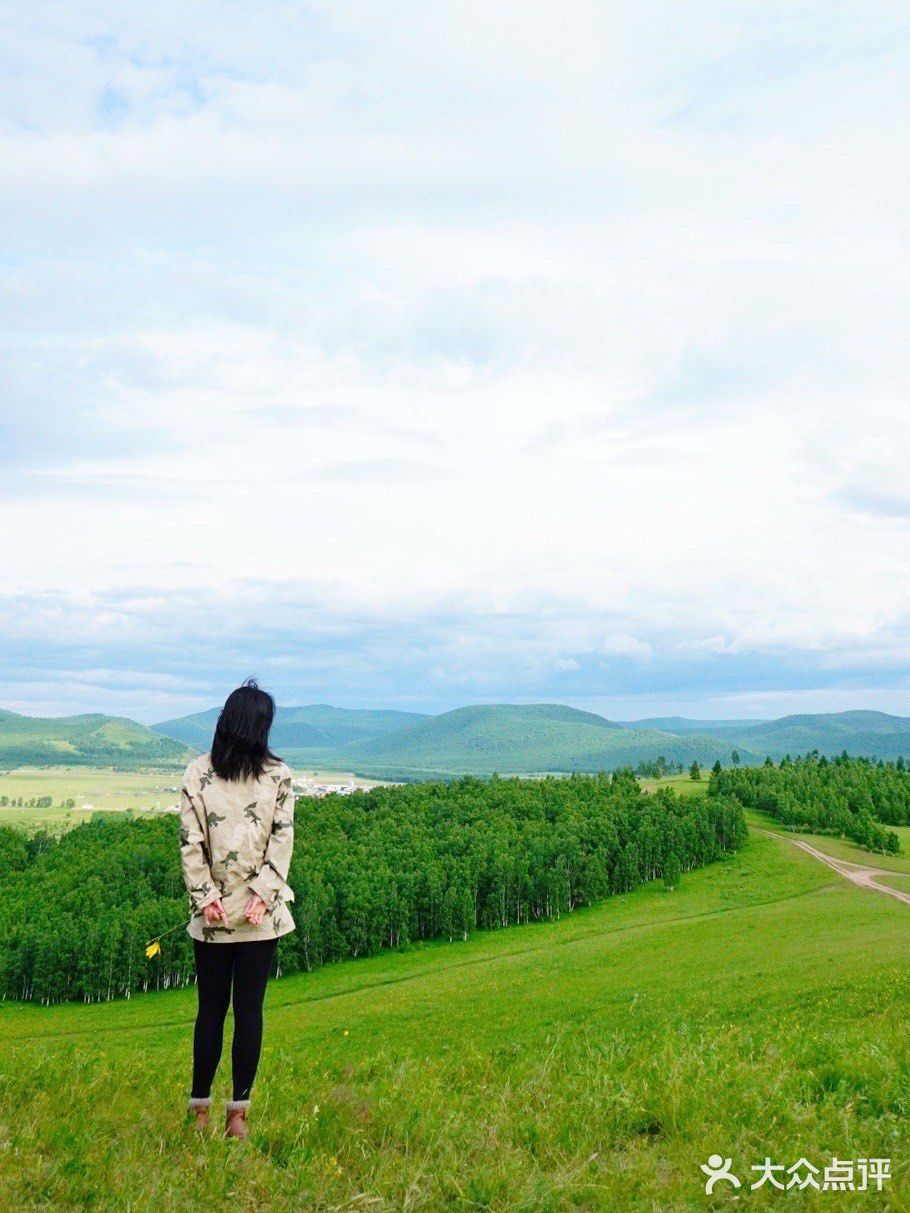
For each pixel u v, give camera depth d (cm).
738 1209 541
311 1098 760
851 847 16988
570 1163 608
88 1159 566
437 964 12206
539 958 11025
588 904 15012
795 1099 754
